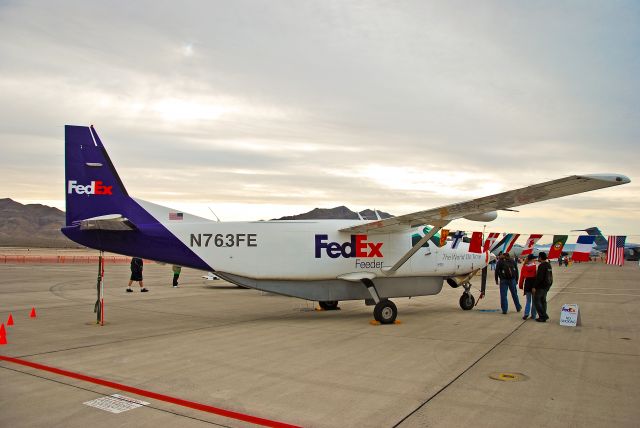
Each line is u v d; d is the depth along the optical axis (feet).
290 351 26.40
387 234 40.78
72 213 36.06
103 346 27.63
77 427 15.10
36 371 21.93
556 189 28.40
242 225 37.83
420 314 42.29
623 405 17.34
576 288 70.38
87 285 72.13
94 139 37.04
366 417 16.07
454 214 34.65
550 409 16.88
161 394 18.52
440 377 21.04
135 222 37.09
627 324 36.27
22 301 50.88
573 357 25.00
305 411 16.65
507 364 23.44
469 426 15.28
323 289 39.65
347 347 27.50
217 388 19.34
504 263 42.70
